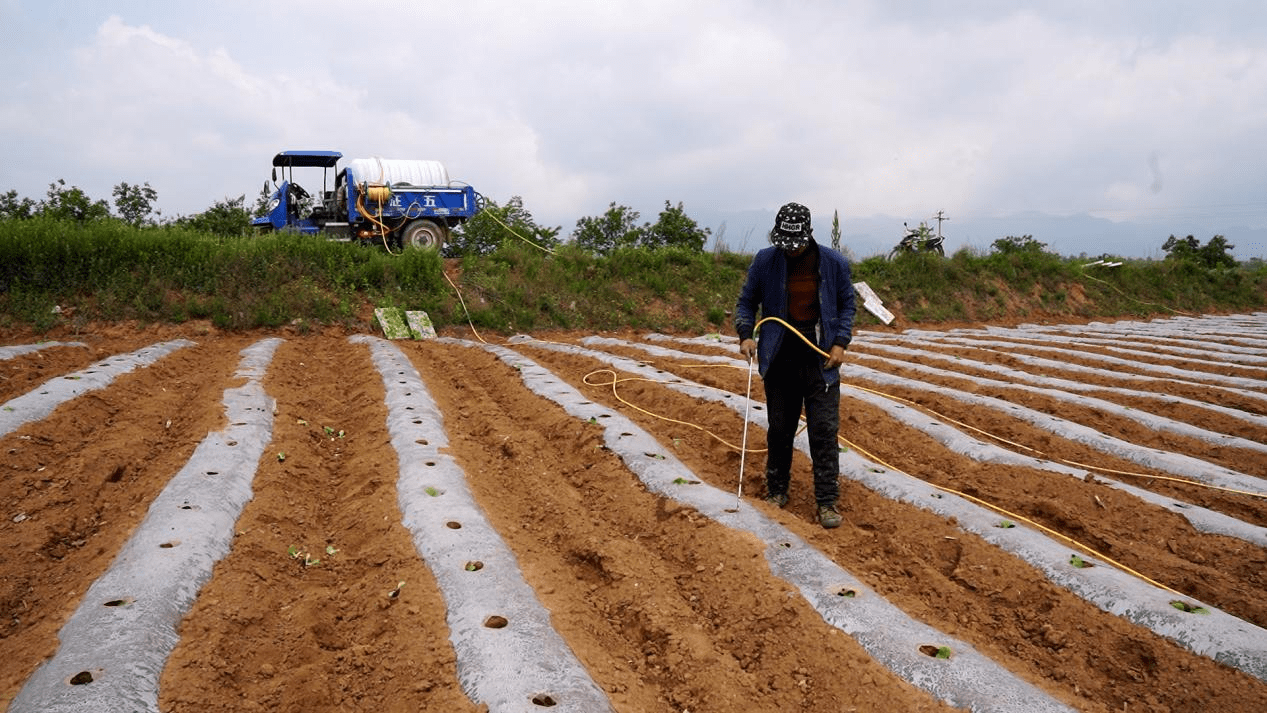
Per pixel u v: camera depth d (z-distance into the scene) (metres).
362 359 11.37
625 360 11.66
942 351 14.20
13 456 5.96
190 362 10.90
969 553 4.80
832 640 3.69
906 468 6.78
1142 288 26.97
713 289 19.70
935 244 25.56
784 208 5.06
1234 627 3.80
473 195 19.64
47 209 17.98
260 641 3.75
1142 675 3.64
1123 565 4.81
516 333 15.74
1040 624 4.07
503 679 3.24
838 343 5.12
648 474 6.05
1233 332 19.02
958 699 3.23
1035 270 24.94
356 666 3.61
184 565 4.14
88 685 3.03
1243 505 5.97
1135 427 8.35
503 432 7.47
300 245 15.54
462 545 4.55
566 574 4.62
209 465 5.79
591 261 19.31
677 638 3.84
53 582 4.27
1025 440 7.73
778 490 5.67
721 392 8.98
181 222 21.19
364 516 5.26
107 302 12.82
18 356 9.93
